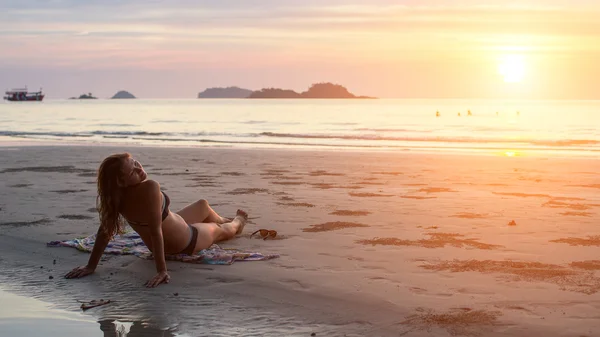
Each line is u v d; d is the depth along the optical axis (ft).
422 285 18.07
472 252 21.86
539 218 28.19
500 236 24.41
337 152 67.92
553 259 20.85
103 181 19.02
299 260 21.02
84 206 31.78
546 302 16.49
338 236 24.64
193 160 58.08
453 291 17.51
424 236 24.50
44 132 130.11
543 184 40.81
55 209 30.94
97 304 17.06
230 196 35.04
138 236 24.26
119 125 169.48
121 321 15.85
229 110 371.97
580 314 15.57
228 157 61.21
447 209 30.73
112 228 19.58
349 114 290.56
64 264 21.24
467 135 119.85
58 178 43.55
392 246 22.89
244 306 16.69
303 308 16.42
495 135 119.85
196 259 20.74
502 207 31.35
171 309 16.61
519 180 42.93
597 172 47.96
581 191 37.45
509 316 15.51
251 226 26.71
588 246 22.63
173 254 21.02
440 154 65.62
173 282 18.88
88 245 23.03
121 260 21.42
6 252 22.89
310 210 30.53
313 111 346.54
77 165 53.16
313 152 67.36
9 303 17.43
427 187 39.22
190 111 346.13
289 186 39.52
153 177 44.34
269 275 19.27
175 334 14.87
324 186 39.52
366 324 15.21
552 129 146.30
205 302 17.08
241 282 18.67
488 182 41.78
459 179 43.45
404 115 278.46
